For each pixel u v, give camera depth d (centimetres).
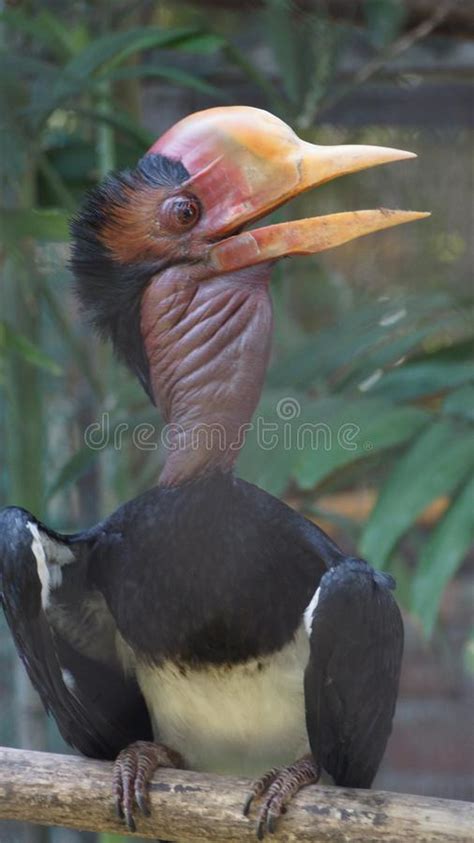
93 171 822
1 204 802
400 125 859
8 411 804
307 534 751
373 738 752
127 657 756
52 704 754
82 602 754
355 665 745
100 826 745
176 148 753
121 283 752
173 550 746
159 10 845
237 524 747
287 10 815
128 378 802
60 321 801
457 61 848
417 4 828
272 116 752
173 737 754
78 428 827
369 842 738
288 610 748
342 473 799
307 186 749
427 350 808
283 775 743
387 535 775
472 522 775
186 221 750
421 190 895
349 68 848
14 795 745
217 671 749
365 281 896
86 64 796
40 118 798
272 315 750
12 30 818
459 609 1035
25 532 748
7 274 806
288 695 750
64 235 790
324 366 793
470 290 841
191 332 748
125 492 803
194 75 841
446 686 1040
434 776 1028
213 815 743
